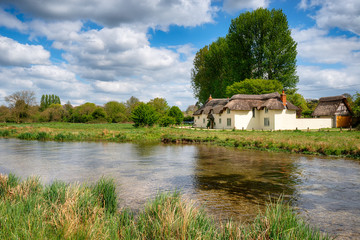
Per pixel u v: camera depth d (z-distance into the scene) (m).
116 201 6.28
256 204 6.90
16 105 75.81
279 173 11.11
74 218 4.27
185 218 4.04
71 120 88.75
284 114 42.78
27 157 16.05
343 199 7.43
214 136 27.50
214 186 8.88
